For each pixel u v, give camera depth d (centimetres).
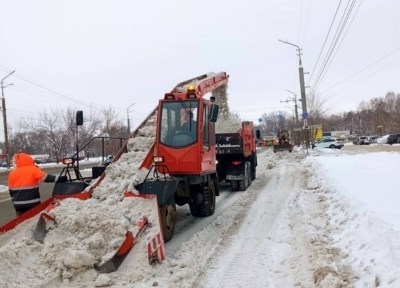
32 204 788
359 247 635
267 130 10344
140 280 611
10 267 598
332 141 5162
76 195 796
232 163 1563
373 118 11094
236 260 696
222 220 1032
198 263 686
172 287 580
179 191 910
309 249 701
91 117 6194
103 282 594
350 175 1444
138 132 1045
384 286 469
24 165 794
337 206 965
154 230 704
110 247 661
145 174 859
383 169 1600
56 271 614
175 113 954
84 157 6066
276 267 643
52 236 692
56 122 6166
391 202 877
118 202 770
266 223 966
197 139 936
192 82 1280
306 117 3750
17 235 692
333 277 534
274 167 2492
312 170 1980
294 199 1263
